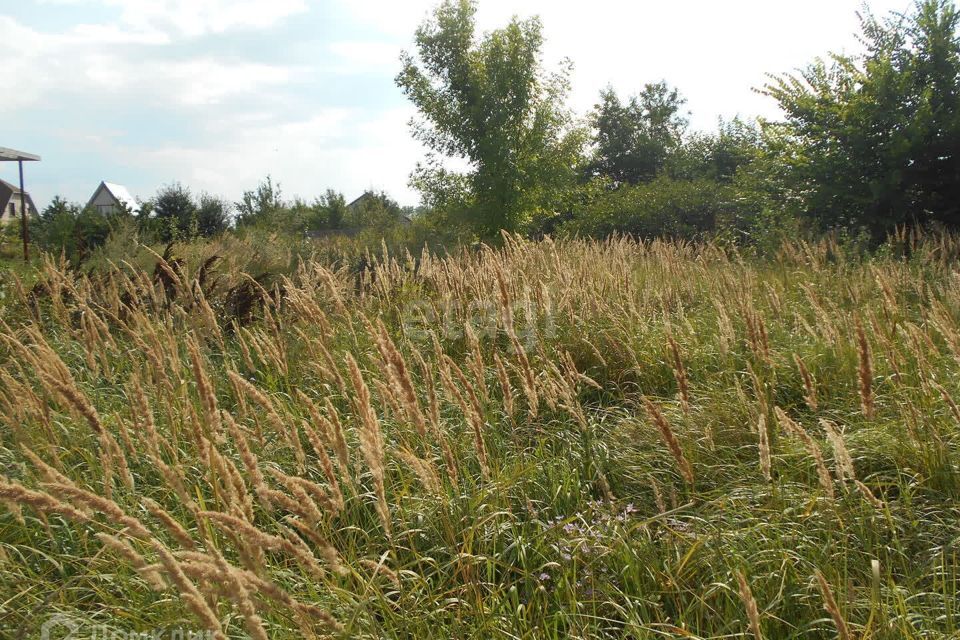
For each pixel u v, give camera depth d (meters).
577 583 2.86
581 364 5.96
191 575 1.88
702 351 5.80
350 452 3.95
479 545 3.21
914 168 13.45
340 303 6.27
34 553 3.28
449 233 22.64
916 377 4.56
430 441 4.10
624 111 47.50
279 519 3.58
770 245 13.45
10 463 4.00
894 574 2.86
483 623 2.58
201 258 12.42
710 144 37.03
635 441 4.41
